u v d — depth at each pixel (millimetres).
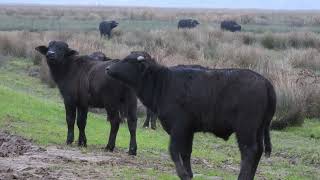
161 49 42438
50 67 21109
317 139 26797
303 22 101250
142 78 15109
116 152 19969
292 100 29203
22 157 17484
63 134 23031
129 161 18141
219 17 118938
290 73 33812
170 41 50000
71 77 20719
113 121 19766
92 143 21828
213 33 59812
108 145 20062
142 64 15008
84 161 17375
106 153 19453
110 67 15383
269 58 41312
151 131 26609
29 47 48375
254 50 44656
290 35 56844
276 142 25578
